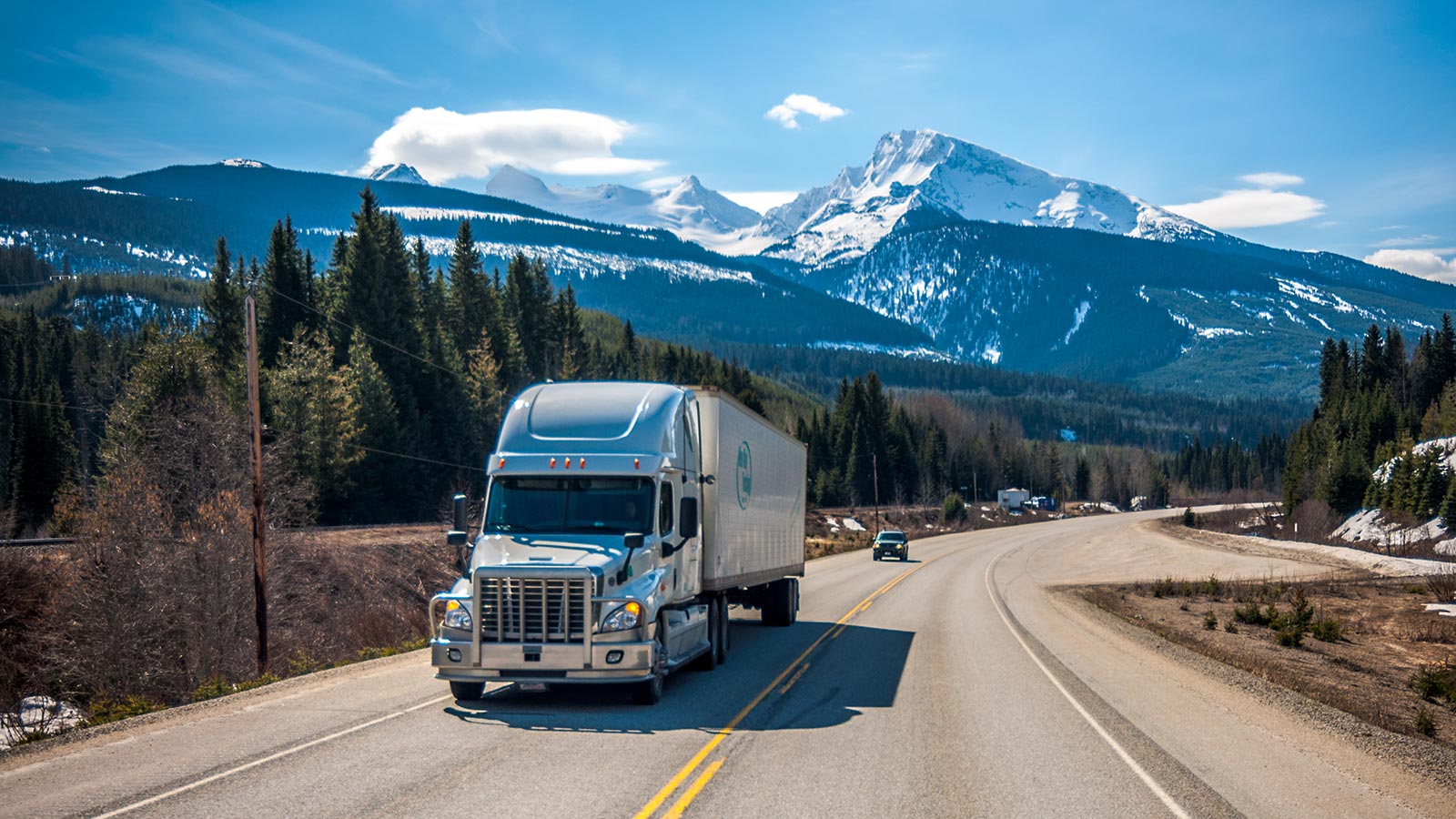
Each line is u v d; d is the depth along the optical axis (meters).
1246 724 13.16
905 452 152.25
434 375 76.06
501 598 12.52
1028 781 9.59
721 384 154.00
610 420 14.55
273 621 30.17
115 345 125.75
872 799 8.74
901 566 52.06
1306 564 57.72
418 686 14.68
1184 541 81.50
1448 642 27.00
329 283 86.12
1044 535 94.81
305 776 9.20
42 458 71.81
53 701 22.39
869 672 16.62
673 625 14.13
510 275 115.19
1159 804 8.89
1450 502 65.50
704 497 16.75
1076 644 21.58
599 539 13.48
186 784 8.91
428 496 70.75
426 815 7.95
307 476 58.09
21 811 8.11
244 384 64.62
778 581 23.86
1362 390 138.12
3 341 113.94
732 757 10.15
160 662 27.45
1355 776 10.48
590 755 10.12
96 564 27.53
